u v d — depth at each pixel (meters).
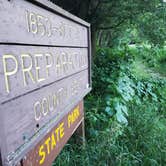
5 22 0.92
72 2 4.32
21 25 1.04
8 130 0.94
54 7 1.36
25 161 1.15
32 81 1.14
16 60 1.00
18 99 1.02
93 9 4.45
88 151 2.31
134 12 4.43
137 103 3.69
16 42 1.00
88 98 3.36
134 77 4.61
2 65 0.91
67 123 1.79
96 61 4.62
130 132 2.84
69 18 1.65
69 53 1.69
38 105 1.21
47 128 1.30
